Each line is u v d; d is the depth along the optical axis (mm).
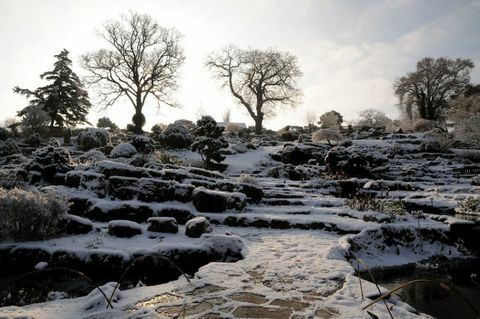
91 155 17922
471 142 24969
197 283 5578
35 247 7652
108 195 11281
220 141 21703
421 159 23734
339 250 7535
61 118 41188
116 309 4520
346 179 17094
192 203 11430
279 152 24594
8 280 6891
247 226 10500
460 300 6000
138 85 40156
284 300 4875
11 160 20172
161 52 41094
